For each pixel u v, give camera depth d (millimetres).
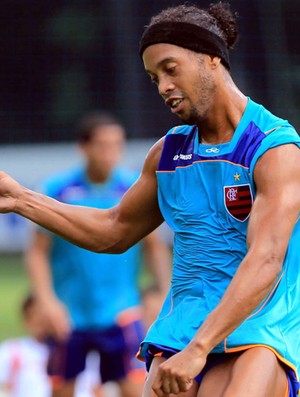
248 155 12211
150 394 12305
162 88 12172
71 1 52906
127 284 23703
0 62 52531
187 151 12727
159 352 12531
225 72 12469
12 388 24172
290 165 11969
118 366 23516
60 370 23438
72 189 23812
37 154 51500
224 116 12453
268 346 12055
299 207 11852
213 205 12453
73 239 13547
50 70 52531
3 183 13250
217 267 12430
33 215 13336
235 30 12586
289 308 12398
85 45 52344
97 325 23406
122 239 13648
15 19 52938
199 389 12211
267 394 11781
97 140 23453
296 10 48188
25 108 52375
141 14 51562
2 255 52219
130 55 51531
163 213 13000
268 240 11594
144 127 50531
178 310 12656
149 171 13273
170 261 32594
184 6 12602
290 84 47625
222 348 12070
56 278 23703
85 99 52000
